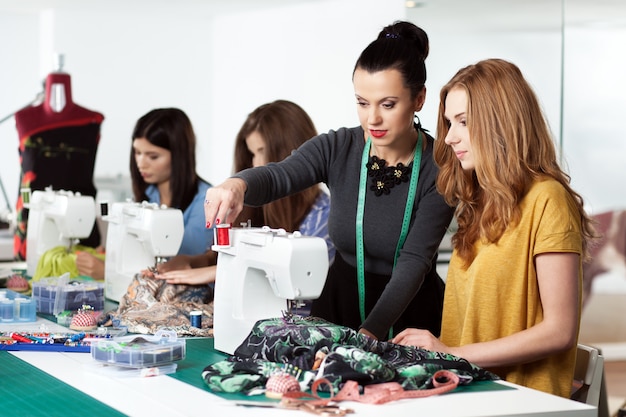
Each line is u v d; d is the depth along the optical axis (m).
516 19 4.62
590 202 7.18
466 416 1.89
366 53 2.61
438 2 4.95
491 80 2.33
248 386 2.07
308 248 2.31
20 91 6.55
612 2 5.95
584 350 2.55
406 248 2.76
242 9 6.36
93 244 5.29
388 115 2.59
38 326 2.95
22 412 1.94
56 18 6.34
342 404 1.96
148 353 2.25
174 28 6.72
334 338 2.21
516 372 2.37
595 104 7.12
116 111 6.57
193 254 3.95
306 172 2.88
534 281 2.33
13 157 6.57
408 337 2.34
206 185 4.04
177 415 1.89
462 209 2.51
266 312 2.52
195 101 6.84
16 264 4.79
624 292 7.13
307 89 6.04
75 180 5.32
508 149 2.32
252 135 3.42
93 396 2.05
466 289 2.44
